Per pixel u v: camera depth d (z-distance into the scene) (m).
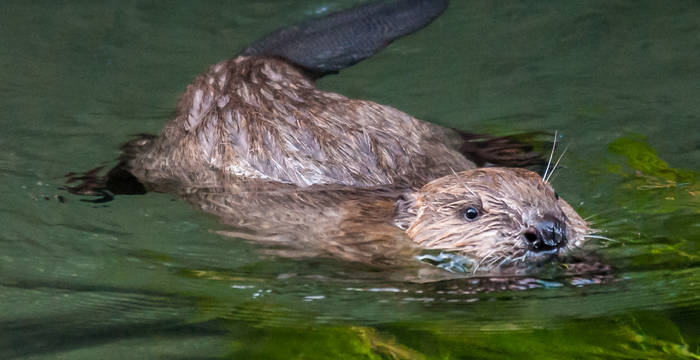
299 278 8.55
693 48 13.84
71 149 11.43
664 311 7.75
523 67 13.56
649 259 8.64
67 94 12.98
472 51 14.13
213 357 7.08
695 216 9.41
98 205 10.00
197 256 8.95
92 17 15.37
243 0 15.80
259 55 12.12
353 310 7.96
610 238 9.06
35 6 15.73
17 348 7.23
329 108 10.22
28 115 12.32
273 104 10.18
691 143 11.12
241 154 9.85
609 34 14.46
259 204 9.52
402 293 8.28
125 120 12.23
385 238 8.99
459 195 9.04
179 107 11.39
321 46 12.79
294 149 9.70
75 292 8.20
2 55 14.02
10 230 9.37
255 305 8.02
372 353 7.16
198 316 7.79
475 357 7.08
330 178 9.59
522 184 8.98
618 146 11.08
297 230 9.16
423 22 13.41
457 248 8.84
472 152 11.00
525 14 15.27
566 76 13.23
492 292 8.26
